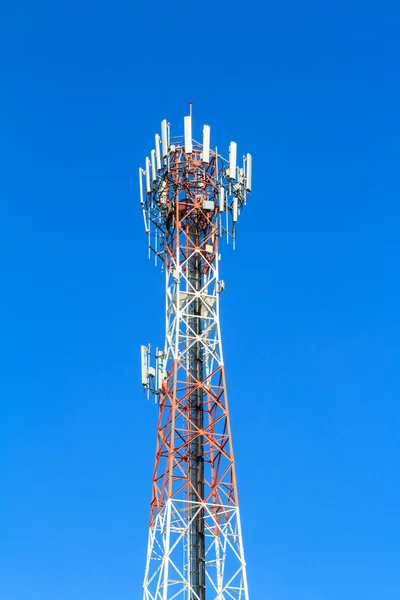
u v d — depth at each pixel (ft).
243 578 290.35
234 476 306.55
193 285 342.23
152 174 351.67
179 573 284.61
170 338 331.36
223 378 322.34
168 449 309.01
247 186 356.59
